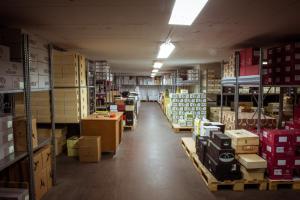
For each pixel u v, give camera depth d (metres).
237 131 3.46
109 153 4.54
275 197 2.78
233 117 4.39
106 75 6.91
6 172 2.51
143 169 3.69
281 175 2.96
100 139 4.28
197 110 6.84
